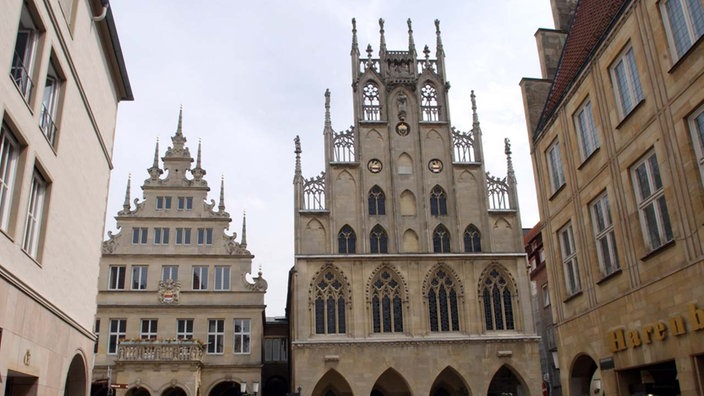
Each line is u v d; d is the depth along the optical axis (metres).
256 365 48.50
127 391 43.94
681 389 16.66
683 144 16.53
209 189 53.06
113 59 28.66
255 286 50.84
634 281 19.19
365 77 53.50
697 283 15.99
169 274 50.53
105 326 48.53
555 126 25.42
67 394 25.67
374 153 51.22
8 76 15.91
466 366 45.44
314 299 46.34
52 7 19.20
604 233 21.53
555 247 25.55
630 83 19.50
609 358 20.70
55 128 20.81
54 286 21.17
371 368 44.78
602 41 20.92
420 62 55.00
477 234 49.97
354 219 49.19
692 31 16.30
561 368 24.92
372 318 46.34
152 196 52.38
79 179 24.02
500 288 48.12
